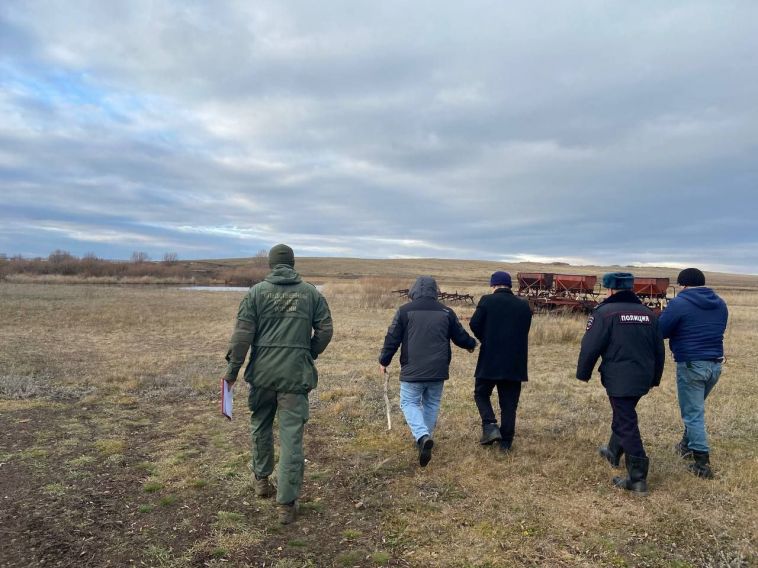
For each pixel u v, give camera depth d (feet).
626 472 14.76
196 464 15.08
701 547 10.98
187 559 10.23
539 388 25.58
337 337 43.45
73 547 10.58
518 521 12.01
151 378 26.89
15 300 74.54
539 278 69.56
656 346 13.88
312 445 17.03
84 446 16.53
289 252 12.88
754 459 15.97
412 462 15.55
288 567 10.04
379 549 10.77
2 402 21.74
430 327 15.30
